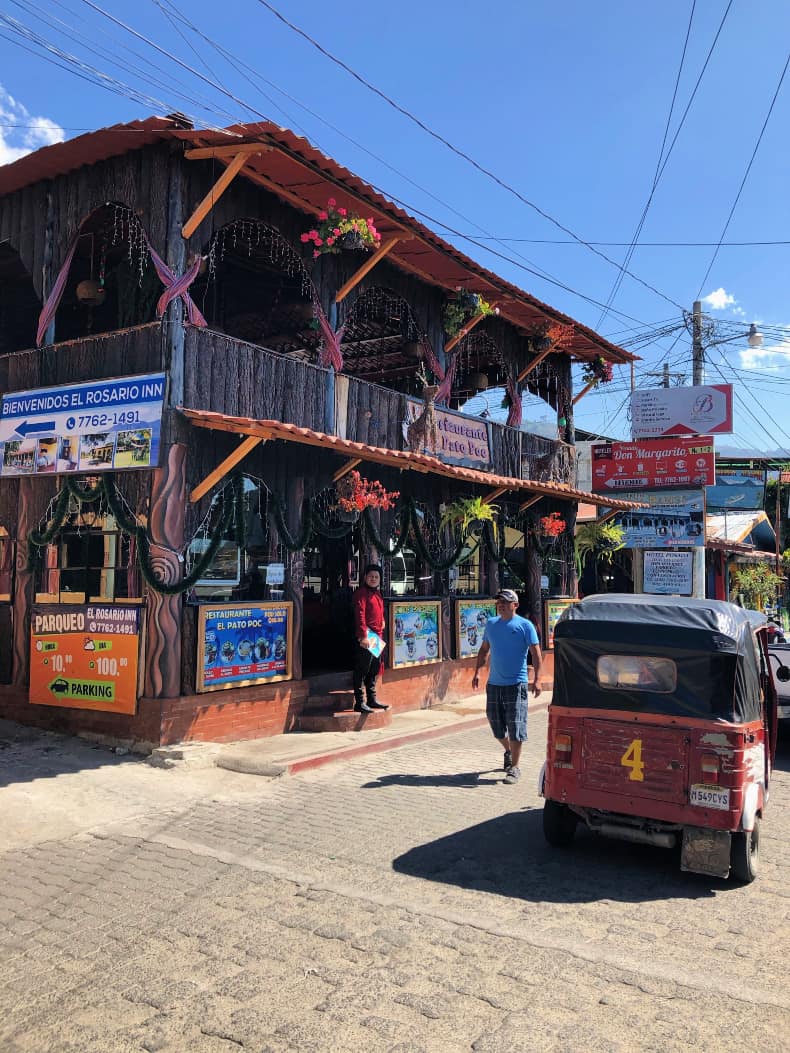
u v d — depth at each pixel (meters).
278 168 8.86
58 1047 3.25
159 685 8.15
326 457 10.29
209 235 8.95
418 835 6.04
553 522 14.70
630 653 5.44
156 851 5.63
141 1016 3.47
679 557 18.84
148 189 8.78
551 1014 3.48
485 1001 3.59
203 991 3.68
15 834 5.93
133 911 4.59
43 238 9.67
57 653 8.83
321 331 10.55
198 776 7.61
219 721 8.68
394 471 11.61
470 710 11.83
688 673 5.25
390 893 4.88
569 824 5.77
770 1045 3.26
